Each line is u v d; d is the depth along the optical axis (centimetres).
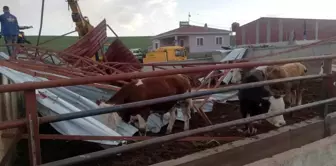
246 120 311
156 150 482
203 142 489
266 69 619
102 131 468
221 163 293
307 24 2917
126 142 486
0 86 182
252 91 492
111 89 603
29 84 191
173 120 611
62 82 201
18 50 895
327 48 1212
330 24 2983
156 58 2820
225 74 727
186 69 254
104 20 1127
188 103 607
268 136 330
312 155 322
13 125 192
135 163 440
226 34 4109
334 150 344
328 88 390
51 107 490
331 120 392
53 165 203
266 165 289
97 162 446
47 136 259
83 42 1080
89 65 852
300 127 361
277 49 1491
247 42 3303
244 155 309
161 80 543
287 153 314
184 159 276
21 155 544
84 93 599
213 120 667
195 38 4006
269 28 3036
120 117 505
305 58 347
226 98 759
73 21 1361
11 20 972
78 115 217
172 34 4044
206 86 755
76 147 569
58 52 884
